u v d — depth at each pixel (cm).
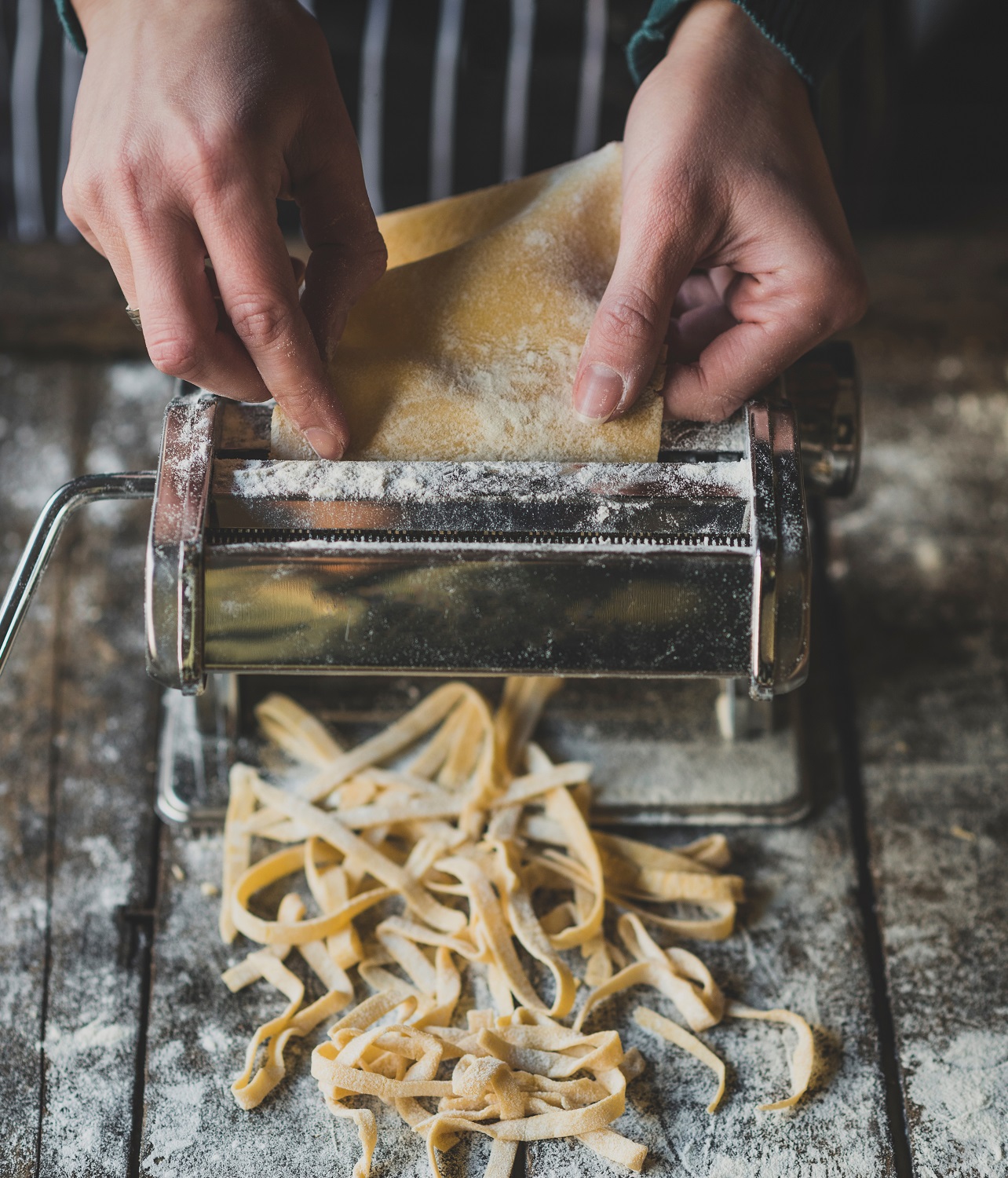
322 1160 84
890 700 115
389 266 92
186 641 76
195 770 105
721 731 108
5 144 147
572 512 78
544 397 80
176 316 73
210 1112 87
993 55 177
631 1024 92
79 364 141
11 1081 89
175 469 77
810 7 85
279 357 74
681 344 86
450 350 82
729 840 104
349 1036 88
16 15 135
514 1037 88
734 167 81
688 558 76
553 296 83
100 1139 86
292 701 108
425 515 77
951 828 105
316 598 76
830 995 94
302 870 101
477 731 106
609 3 130
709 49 86
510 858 98
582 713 109
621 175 88
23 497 128
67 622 119
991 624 121
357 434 79
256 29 77
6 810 105
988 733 112
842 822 105
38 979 95
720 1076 88
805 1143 86
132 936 98
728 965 96
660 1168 84
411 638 78
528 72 134
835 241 82
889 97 143
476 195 93
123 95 75
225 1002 93
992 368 144
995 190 177
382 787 104
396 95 136
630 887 100
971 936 98
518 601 77
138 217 74
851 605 122
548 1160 84
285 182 81
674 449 83
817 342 84
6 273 146
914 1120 87
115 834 104
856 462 94
